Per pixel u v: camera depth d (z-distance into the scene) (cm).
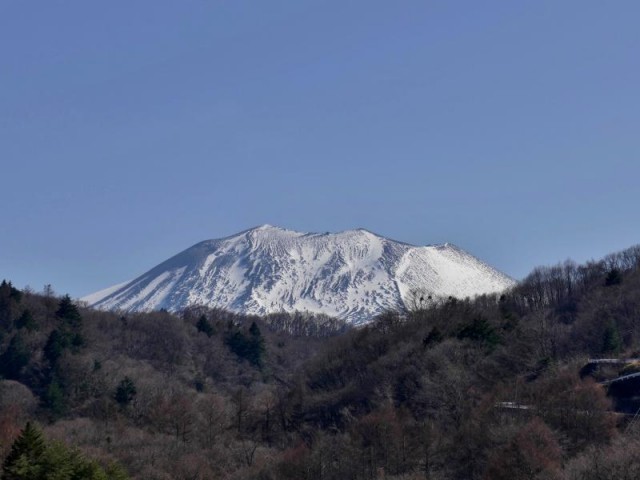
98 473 14450
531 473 13875
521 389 18688
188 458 19125
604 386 17875
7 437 18412
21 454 13975
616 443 14250
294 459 17750
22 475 13800
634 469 13112
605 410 16488
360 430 18088
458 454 16262
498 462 14262
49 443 15362
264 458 19300
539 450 14325
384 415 18250
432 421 18338
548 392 17688
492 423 16338
